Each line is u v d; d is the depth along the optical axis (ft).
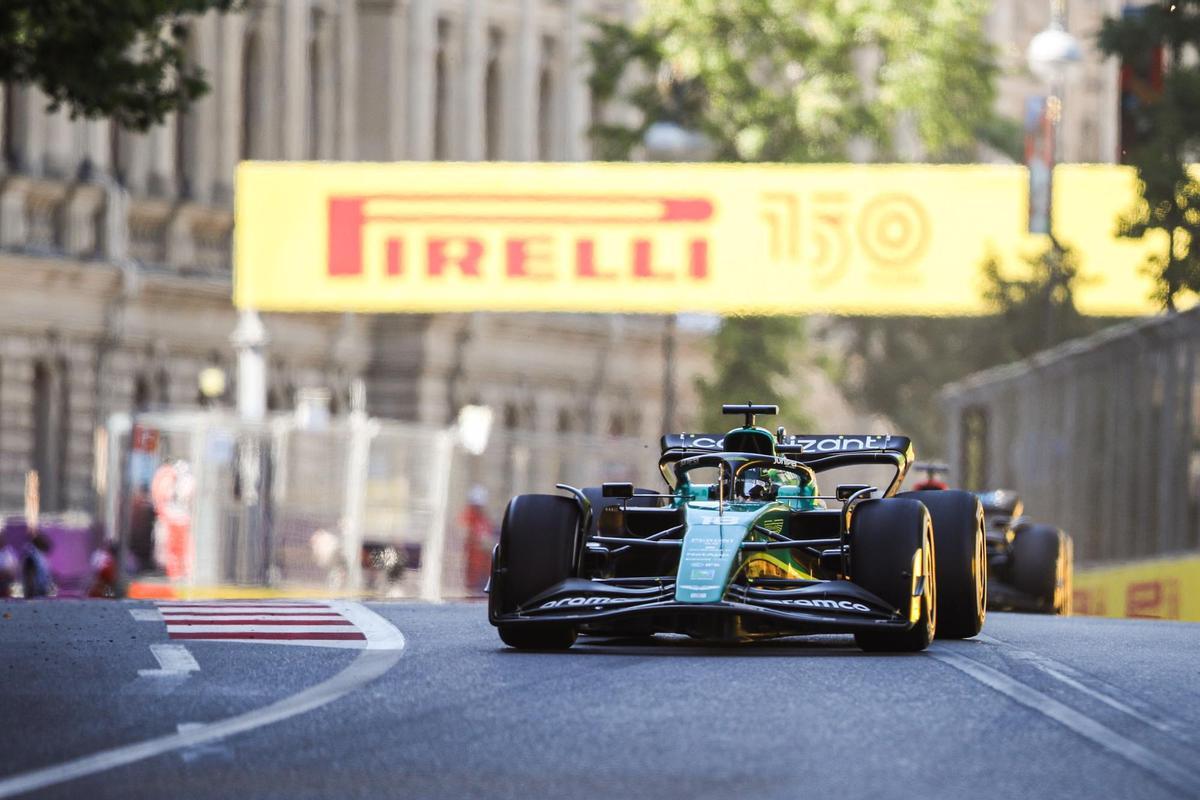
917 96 408.46
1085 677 79.05
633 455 338.54
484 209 291.79
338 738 63.46
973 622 97.09
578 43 495.00
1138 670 82.48
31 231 374.84
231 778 56.95
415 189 292.81
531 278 291.58
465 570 287.89
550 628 89.92
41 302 373.61
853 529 89.86
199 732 64.69
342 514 263.29
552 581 90.17
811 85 410.72
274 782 56.44
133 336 390.21
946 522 97.55
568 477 321.73
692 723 65.92
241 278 293.23
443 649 89.45
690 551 88.48
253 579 253.03
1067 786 55.93
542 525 90.79
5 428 369.09
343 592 262.47
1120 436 210.18
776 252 290.56
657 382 508.53
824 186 290.35
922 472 157.38
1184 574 182.50
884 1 407.64
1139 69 200.23
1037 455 243.81
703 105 417.69
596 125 427.74
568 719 66.85
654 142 363.97
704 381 416.05
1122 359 210.38
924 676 78.13
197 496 247.29
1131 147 200.13
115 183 386.32
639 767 58.44
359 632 97.40
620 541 92.07
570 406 485.15
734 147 410.93
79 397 381.40
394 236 292.61
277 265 293.02
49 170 377.09
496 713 68.23
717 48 407.44
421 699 71.61
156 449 246.27
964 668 81.20
